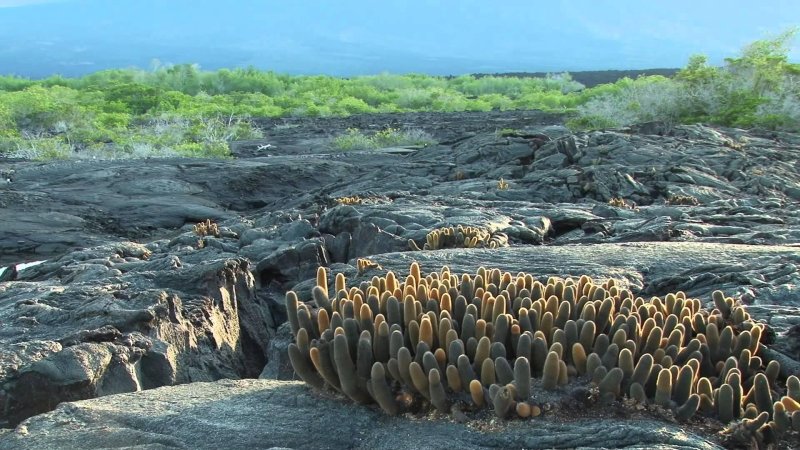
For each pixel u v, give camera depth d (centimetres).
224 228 1428
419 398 470
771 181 1886
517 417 442
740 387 454
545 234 1237
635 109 2923
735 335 545
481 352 465
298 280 1011
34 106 3838
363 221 1264
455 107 5209
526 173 2073
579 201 1795
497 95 5800
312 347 490
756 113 2695
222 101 5381
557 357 447
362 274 843
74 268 1052
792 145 2294
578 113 3588
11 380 618
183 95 5281
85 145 3288
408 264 862
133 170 2439
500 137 2294
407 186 2019
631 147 2077
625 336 478
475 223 1202
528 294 549
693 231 1167
